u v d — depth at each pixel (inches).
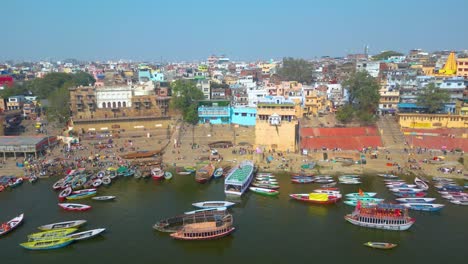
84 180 3767.2
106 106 5876.0
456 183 3732.8
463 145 4670.3
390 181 3811.5
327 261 2468.0
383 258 2497.5
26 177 3969.0
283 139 4667.8
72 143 5039.4
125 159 4527.6
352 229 2888.8
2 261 2481.5
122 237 2775.6
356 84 5344.5
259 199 3464.6
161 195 3565.5
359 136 5004.9
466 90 5506.9
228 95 6924.2
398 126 5201.8
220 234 2741.1
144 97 5821.9
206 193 3614.7
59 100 5797.2
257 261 2471.7
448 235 2780.5
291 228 2906.0
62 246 2637.8
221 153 4702.3
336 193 3430.1
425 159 4345.5
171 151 4810.5
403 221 2829.7
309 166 4227.4
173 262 2466.8
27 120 6314.0
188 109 5649.6
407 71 6609.3
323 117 5684.1
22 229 2891.2
